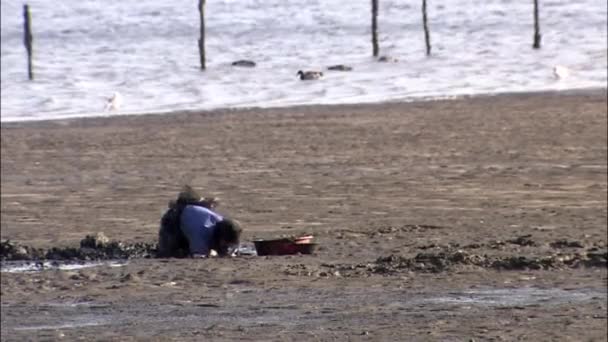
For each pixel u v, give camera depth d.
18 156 129.88
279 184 103.44
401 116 157.38
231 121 157.62
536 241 68.19
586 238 69.81
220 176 109.81
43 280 56.81
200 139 139.50
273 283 53.97
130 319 45.00
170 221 64.94
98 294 52.00
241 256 64.06
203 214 64.38
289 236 71.44
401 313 44.81
